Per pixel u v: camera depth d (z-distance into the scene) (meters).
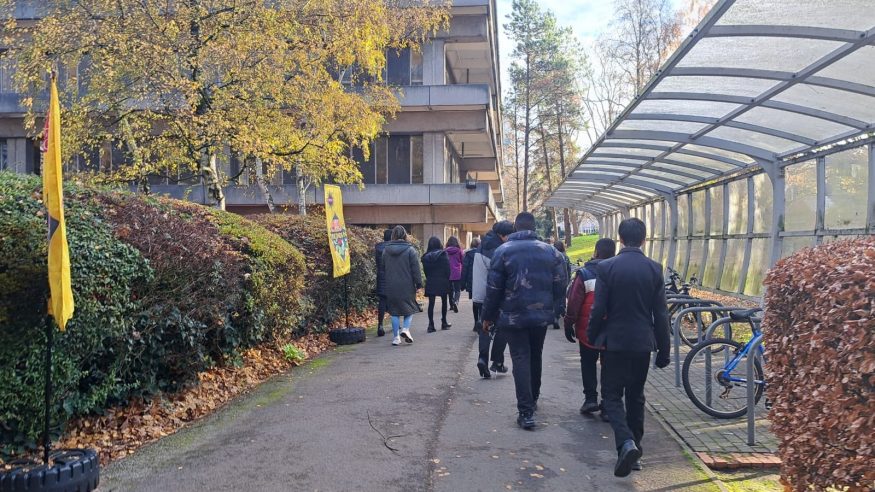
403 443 5.27
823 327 3.33
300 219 11.81
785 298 3.95
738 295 13.49
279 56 13.08
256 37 12.52
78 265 4.58
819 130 9.85
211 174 13.73
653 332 4.83
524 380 5.74
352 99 16.06
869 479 2.96
